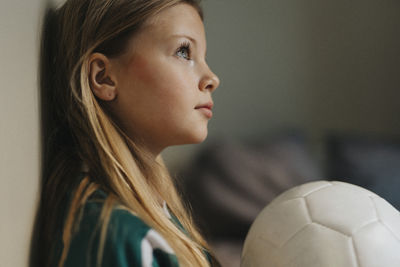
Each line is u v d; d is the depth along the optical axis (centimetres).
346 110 240
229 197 178
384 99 244
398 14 242
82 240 45
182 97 56
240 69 228
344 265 51
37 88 52
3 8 38
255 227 59
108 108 58
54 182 55
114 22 56
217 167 188
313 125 237
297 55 233
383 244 52
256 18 228
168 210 65
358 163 199
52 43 61
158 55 56
